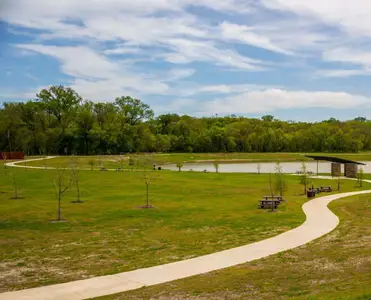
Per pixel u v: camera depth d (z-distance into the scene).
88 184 50.81
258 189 46.00
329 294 12.12
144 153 122.88
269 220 26.28
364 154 134.00
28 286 14.73
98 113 133.88
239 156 128.88
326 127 158.38
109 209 32.22
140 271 16.03
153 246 20.34
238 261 17.03
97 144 124.50
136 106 134.88
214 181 55.00
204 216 28.66
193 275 15.35
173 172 69.00
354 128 159.50
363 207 30.16
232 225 25.06
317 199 36.03
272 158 124.56
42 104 120.44
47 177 57.84
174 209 32.00
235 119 188.38
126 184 50.94
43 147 119.88
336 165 63.38
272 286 13.62
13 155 95.00
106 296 13.34
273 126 177.25
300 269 15.45
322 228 23.14
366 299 10.97
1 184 50.38
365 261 15.91
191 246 20.09
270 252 18.31
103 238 22.39
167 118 169.00
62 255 19.03
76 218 28.50
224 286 13.84
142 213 30.22
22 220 27.88
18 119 117.75
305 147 153.88
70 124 124.31
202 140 149.12
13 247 20.62
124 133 129.12
